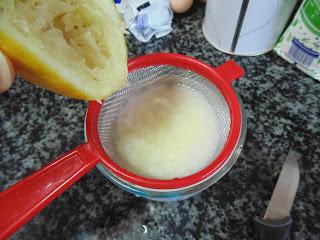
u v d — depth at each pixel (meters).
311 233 0.21
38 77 0.15
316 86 0.27
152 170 0.22
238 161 0.24
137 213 0.22
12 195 0.17
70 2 0.17
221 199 0.22
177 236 0.21
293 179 0.21
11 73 0.15
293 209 0.22
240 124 0.20
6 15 0.14
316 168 0.23
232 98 0.21
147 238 0.21
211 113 0.24
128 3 0.29
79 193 0.23
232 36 0.27
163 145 0.23
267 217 0.20
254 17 0.25
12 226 0.17
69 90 0.16
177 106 0.25
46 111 0.27
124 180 0.19
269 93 0.27
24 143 0.25
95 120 0.20
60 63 0.15
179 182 0.18
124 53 0.18
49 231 0.21
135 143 0.23
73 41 0.17
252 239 0.21
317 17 0.23
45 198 0.17
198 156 0.22
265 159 0.24
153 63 0.23
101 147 0.20
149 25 0.29
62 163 0.18
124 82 0.18
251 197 0.22
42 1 0.16
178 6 0.29
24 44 0.14
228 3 0.24
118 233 0.21
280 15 0.25
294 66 0.28
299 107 0.26
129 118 0.24
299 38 0.26
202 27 0.30
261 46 0.28
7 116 0.26
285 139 0.25
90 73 0.17
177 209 0.22
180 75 0.24
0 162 0.24
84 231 0.21
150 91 0.26
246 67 0.28
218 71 0.22
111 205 0.22
